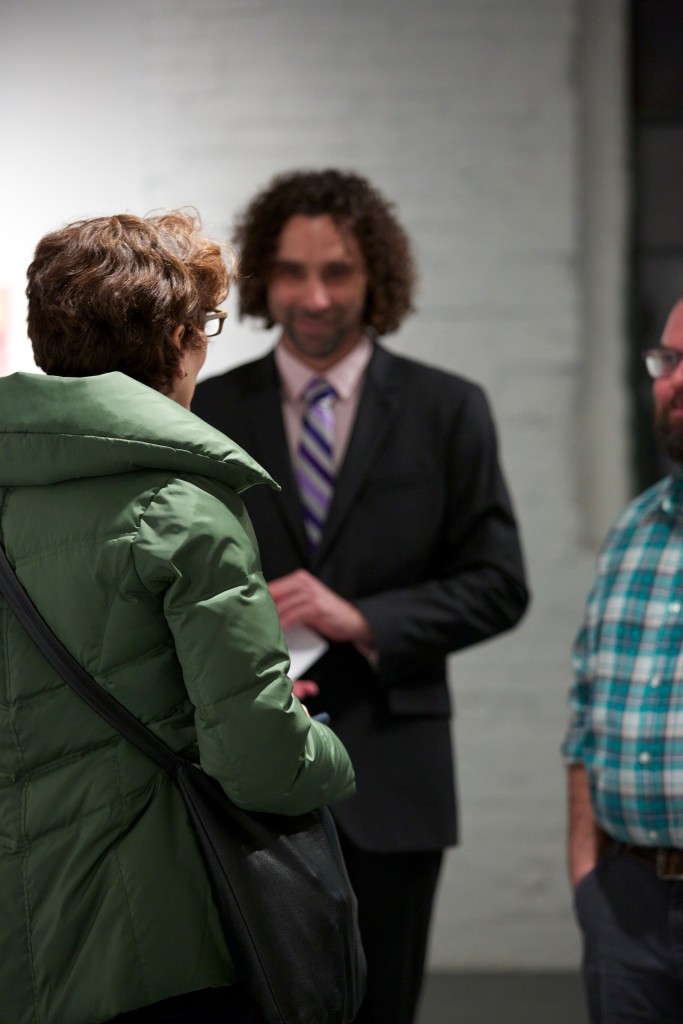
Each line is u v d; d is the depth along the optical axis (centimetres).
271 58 432
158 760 178
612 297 441
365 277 314
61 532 174
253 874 178
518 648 448
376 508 304
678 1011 239
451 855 449
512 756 448
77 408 172
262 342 435
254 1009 190
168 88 430
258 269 315
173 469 175
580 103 435
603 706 250
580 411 443
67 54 428
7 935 178
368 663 300
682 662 240
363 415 308
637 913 243
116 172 429
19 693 177
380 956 294
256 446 306
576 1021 401
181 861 179
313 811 194
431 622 296
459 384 317
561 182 437
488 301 440
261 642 174
